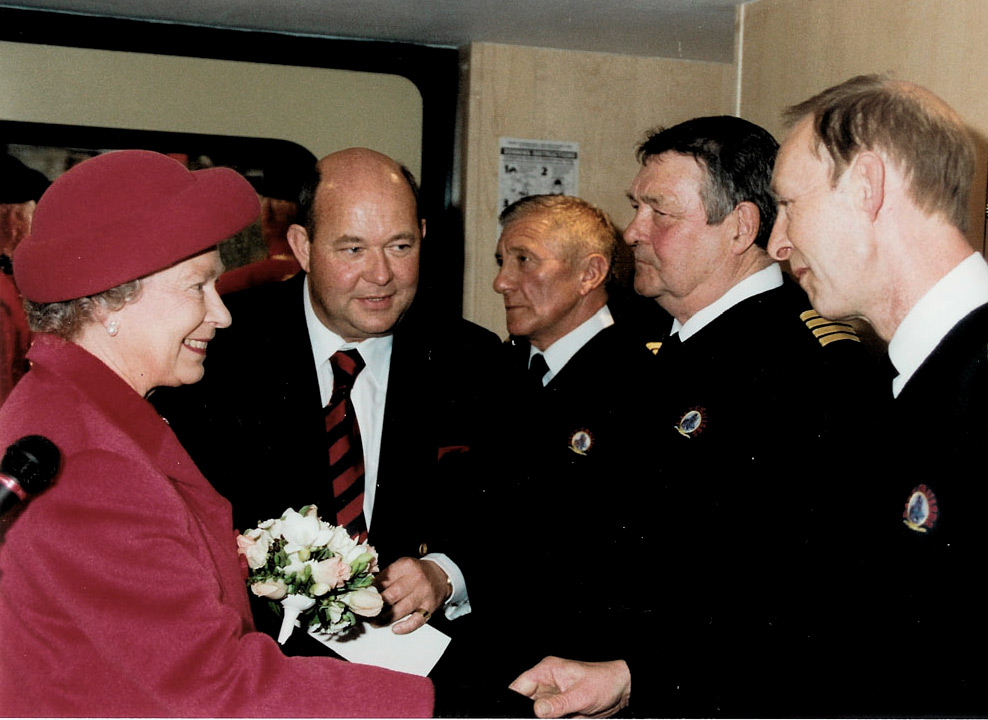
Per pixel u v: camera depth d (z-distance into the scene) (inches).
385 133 84.4
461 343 70.9
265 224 80.9
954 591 38.6
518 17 78.0
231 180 42.6
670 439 54.5
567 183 88.0
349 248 63.9
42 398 37.9
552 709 47.5
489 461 66.9
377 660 56.4
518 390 69.2
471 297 86.8
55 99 76.6
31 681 35.8
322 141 82.8
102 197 39.3
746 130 55.7
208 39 79.2
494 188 86.3
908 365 40.9
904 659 40.4
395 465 67.1
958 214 40.7
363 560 50.3
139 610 35.9
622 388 64.9
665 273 56.8
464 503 66.3
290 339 67.1
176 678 36.2
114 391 39.5
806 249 43.4
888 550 40.9
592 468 63.1
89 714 35.9
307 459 66.1
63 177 40.5
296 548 48.8
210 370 65.8
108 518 36.0
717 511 51.3
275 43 80.6
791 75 70.2
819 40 67.4
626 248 86.8
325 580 48.3
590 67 87.6
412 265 65.5
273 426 65.9
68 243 38.8
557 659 53.5
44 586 35.5
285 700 37.9
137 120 78.7
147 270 39.5
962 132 41.0
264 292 68.6
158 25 78.2
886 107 41.2
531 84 86.2
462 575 64.5
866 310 43.1
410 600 61.1
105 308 40.0
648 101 89.0
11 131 75.3
